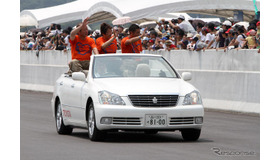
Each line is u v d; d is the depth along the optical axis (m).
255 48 40.50
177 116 23.84
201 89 43.16
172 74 26.86
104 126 23.78
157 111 23.62
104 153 20.56
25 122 33.53
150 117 23.61
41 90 64.25
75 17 87.94
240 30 41.44
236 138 26.34
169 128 23.80
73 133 29.23
